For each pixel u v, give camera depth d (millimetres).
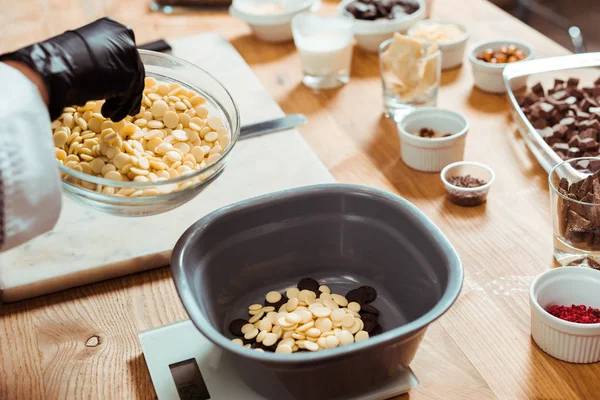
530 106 1336
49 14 1914
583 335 845
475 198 1149
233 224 950
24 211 753
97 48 808
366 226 984
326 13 1830
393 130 1382
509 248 1068
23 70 766
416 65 1341
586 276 901
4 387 886
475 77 1476
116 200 849
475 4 1830
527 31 1680
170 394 855
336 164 1290
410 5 1672
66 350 938
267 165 1259
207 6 1919
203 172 855
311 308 911
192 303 796
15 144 732
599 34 2297
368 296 971
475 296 990
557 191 977
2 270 1045
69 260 1056
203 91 1021
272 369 771
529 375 871
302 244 1009
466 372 880
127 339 951
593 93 1345
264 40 1737
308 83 1548
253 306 959
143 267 1063
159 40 1647
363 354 770
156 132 934
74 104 818
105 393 874
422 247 898
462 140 1230
